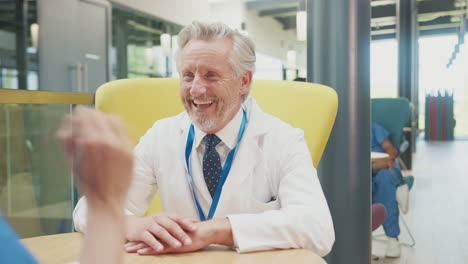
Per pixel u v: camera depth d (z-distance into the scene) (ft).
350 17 5.55
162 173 3.39
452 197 14.58
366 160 5.65
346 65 5.57
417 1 28.43
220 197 3.09
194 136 3.33
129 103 4.05
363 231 5.60
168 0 25.40
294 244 2.43
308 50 5.90
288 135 3.31
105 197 0.77
